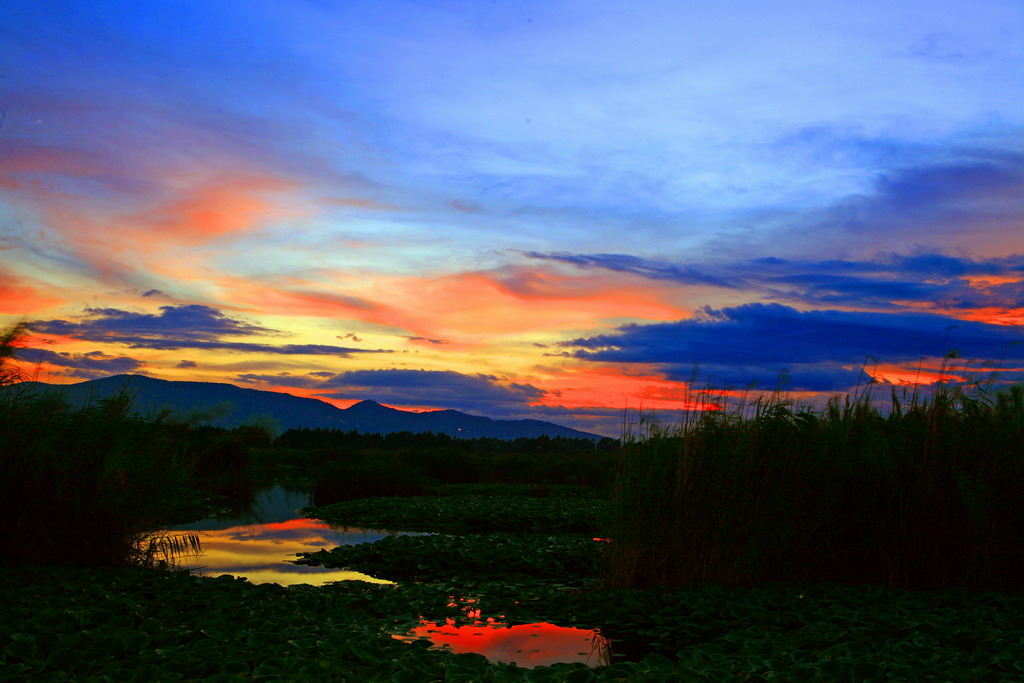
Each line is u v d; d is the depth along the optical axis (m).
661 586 8.27
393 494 24.30
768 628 6.36
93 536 9.39
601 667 5.20
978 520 7.70
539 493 24.00
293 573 10.39
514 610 7.83
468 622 7.30
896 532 8.25
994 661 4.75
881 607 6.81
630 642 6.69
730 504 8.59
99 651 5.05
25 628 5.55
